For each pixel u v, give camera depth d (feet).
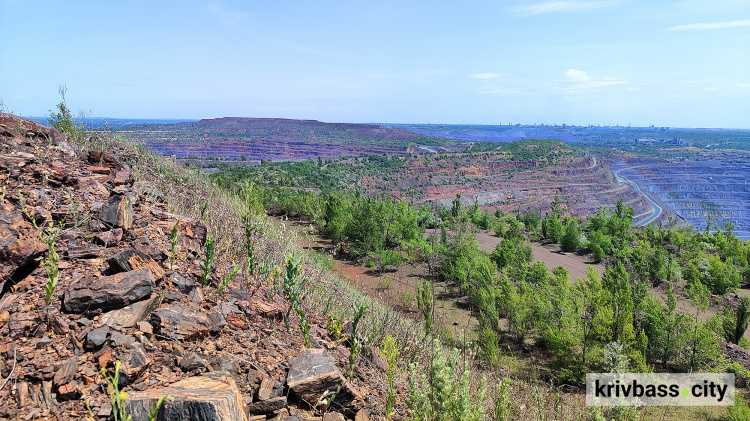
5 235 13.69
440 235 128.88
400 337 23.35
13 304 12.21
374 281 83.92
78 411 9.77
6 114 25.55
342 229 101.65
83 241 15.93
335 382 13.43
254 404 11.93
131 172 26.09
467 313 74.18
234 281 18.35
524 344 64.13
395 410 15.17
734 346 65.41
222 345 13.69
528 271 90.68
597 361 51.31
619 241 139.13
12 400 9.77
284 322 16.76
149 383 11.01
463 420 13.29
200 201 29.99
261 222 31.91
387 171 524.52
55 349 11.17
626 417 28.60
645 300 65.46
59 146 25.16
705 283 101.14
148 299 13.56
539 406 24.18
